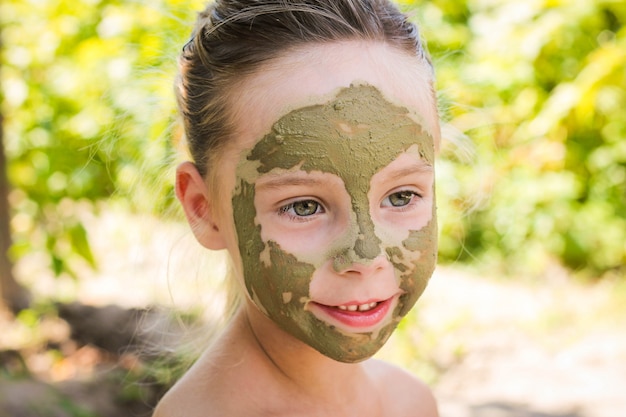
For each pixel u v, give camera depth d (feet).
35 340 13.02
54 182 13.82
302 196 4.15
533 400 12.42
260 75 4.25
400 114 4.23
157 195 6.63
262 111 4.21
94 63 13.30
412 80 4.37
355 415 4.98
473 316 15.94
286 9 4.32
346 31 4.30
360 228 4.10
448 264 19.07
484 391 12.76
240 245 4.35
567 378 13.30
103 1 13.64
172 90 5.74
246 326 4.74
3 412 10.00
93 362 12.33
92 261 13.57
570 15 15.56
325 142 4.09
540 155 18.26
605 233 18.98
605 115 18.31
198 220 4.74
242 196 4.30
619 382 13.01
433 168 4.40
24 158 14.20
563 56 17.20
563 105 15.40
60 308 13.91
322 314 4.15
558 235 19.10
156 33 10.31
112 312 13.65
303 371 4.67
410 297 4.27
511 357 14.07
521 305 16.75
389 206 4.28
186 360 6.76
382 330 4.22
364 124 4.12
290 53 4.25
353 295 4.09
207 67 4.50
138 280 14.20
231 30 4.39
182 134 5.38
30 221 14.34
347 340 4.15
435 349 14.24
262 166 4.20
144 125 8.96
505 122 17.21
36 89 14.01
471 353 14.20
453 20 17.03
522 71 16.85
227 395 4.63
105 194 14.06
